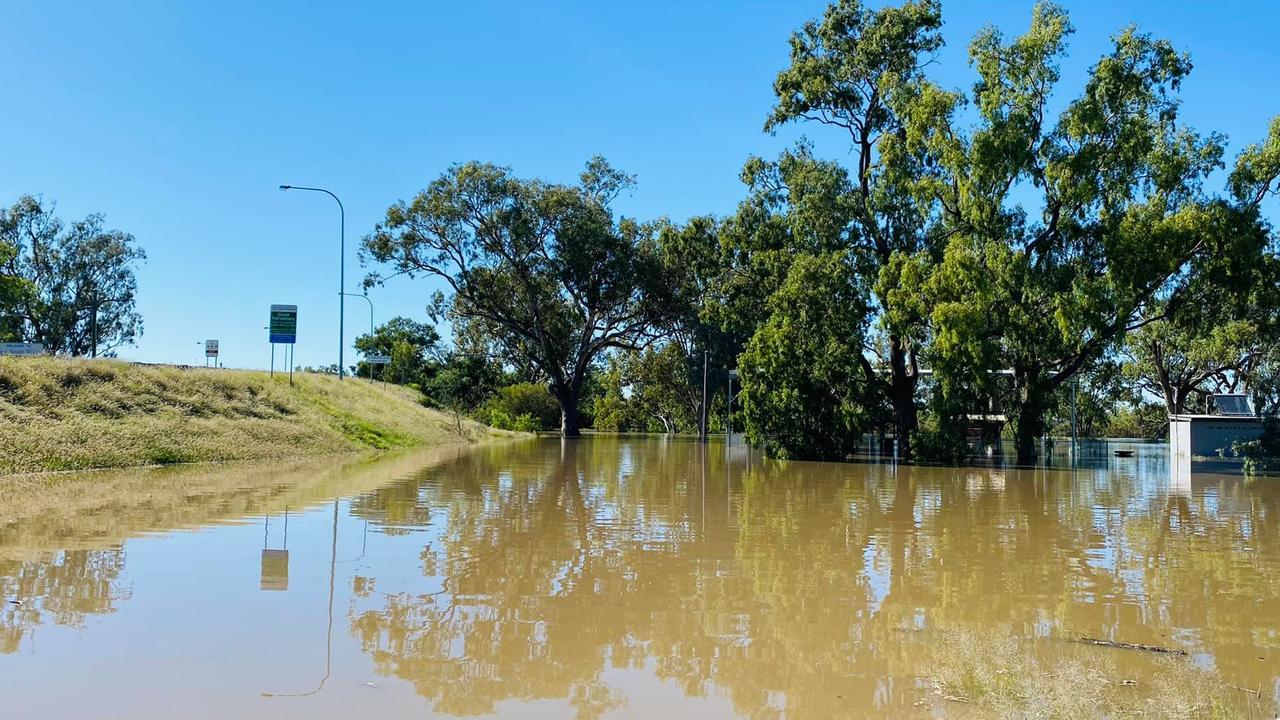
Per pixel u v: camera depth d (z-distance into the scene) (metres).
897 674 6.07
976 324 26.59
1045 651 6.67
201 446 23.38
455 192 52.38
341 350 42.47
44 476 17.66
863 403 32.31
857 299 30.64
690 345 63.94
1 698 5.20
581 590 8.48
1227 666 6.30
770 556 10.57
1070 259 28.75
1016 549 11.40
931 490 19.84
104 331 70.38
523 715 5.16
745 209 36.97
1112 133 27.28
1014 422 31.45
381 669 5.93
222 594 7.88
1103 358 35.12
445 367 72.06
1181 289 28.80
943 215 30.45
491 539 11.41
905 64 32.03
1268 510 16.38
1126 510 16.16
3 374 21.97
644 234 57.28
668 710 5.32
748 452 38.41
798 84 33.22
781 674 6.05
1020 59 27.67
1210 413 48.56
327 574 8.88
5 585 8.02
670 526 13.05
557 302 59.66
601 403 86.81
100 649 6.19
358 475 20.69
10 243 66.25
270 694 5.38
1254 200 26.95
